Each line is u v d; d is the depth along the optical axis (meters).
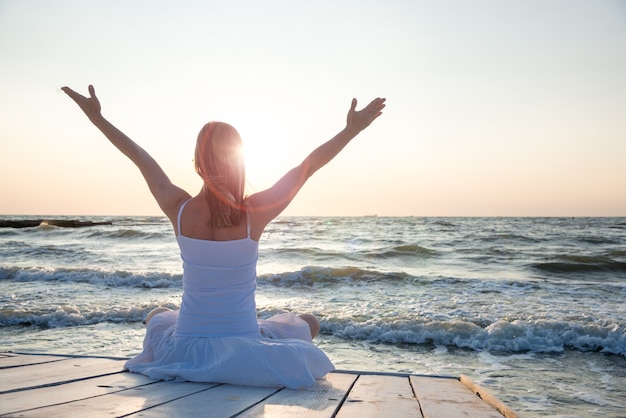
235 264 2.30
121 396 1.95
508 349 6.76
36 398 1.87
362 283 12.97
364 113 2.35
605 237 31.31
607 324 7.46
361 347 6.84
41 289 11.54
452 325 7.44
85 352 6.00
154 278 12.75
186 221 2.27
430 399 2.27
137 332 7.25
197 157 2.24
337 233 37.75
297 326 2.69
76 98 2.30
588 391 4.87
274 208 2.29
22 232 33.72
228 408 1.81
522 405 4.42
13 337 6.92
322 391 2.31
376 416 1.88
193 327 2.38
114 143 2.36
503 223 60.09
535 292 11.44
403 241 28.92
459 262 19.52
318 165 2.35
